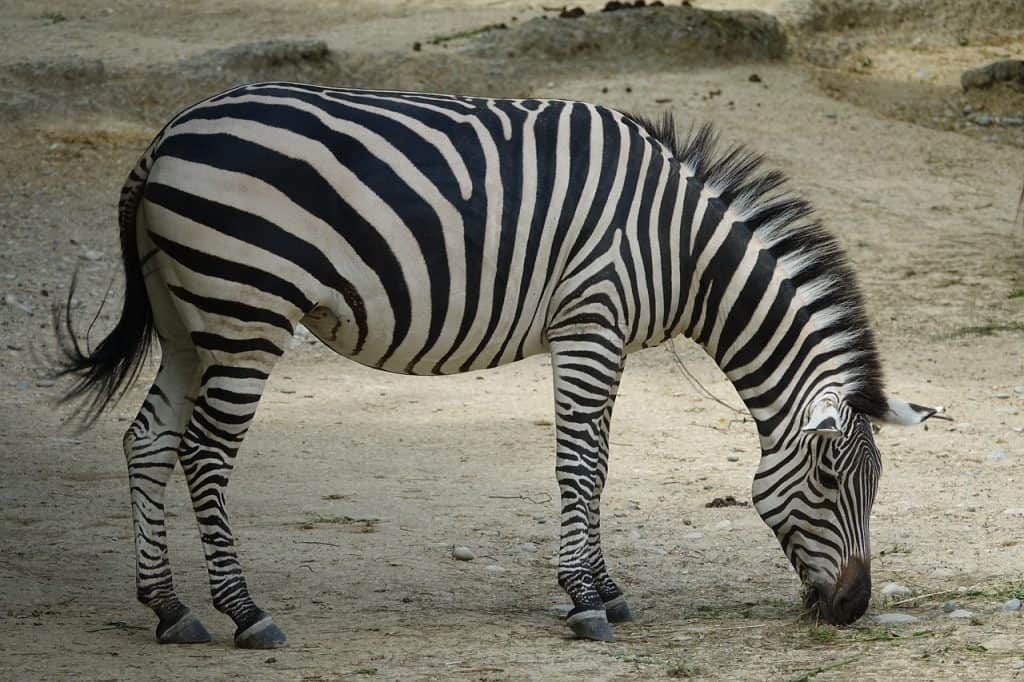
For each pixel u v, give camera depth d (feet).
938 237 84.33
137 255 30.17
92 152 93.97
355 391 60.54
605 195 29.60
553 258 29.43
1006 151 103.04
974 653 26.96
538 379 64.13
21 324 66.69
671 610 32.91
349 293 28.40
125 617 31.40
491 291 29.09
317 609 32.17
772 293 30.58
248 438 51.80
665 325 30.96
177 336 30.04
